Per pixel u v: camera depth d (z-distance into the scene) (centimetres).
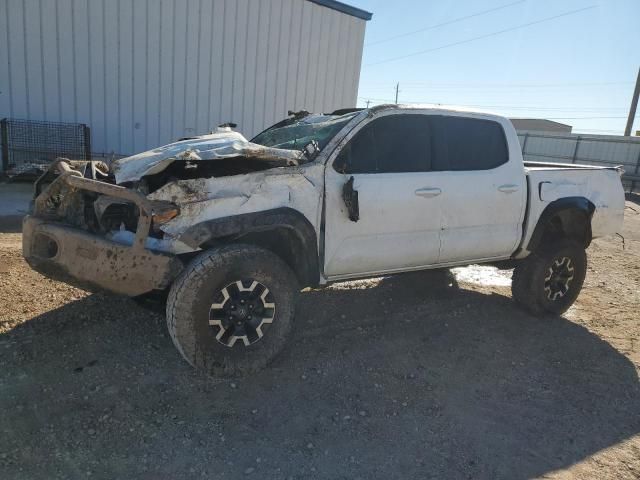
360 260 402
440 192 428
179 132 1220
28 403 305
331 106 1444
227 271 333
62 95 1094
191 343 327
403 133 425
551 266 502
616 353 445
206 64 1215
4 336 381
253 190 351
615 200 539
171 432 291
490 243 466
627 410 353
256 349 353
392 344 426
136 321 422
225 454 278
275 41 1293
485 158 467
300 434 300
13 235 674
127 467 261
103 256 328
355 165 399
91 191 368
